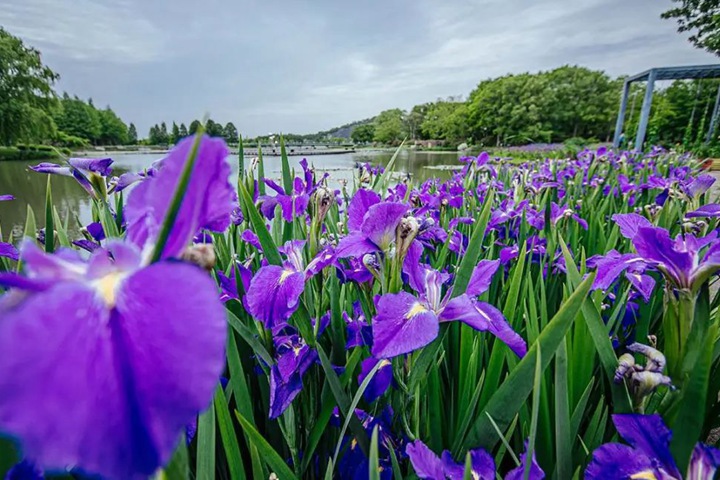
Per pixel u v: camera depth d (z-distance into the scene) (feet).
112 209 8.14
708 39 71.87
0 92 114.32
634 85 130.52
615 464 3.21
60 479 2.26
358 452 4.46
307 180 6.97
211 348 1.29
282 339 4.39
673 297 3.93
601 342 4.06
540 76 222.07
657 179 13.66
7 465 2.23
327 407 4.32
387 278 4.09
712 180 10.26
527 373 3.61
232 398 5.44
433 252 7.91
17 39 121.39
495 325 3.73
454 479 3.30
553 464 4.48
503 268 7.88
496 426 3.50
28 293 1.55
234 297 5.20
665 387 4.11
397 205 3.79
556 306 7.88
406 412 4.18
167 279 1.40
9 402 1.11
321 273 4.67
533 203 12.49
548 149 106.83
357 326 5.02
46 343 1.22
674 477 3.09
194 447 4.72
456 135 229.66
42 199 31.71
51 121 126.11
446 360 6.01
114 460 1.17
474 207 11.76
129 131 273.13
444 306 3.90
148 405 1.23
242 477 3.87
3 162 108.88
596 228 11.00
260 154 9.28
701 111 106.01
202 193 1.73
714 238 3.87
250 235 6.66
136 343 1.31
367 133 308.19
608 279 4.51
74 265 1.81
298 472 4.37
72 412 1.17
